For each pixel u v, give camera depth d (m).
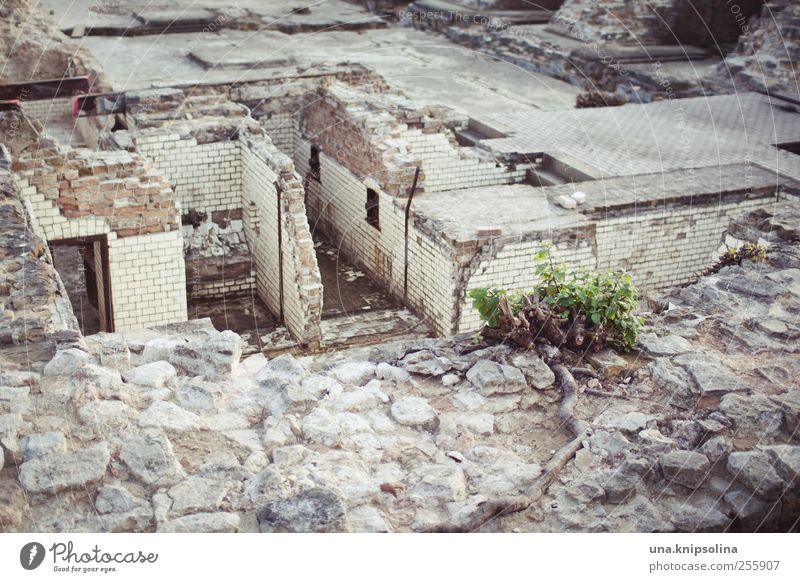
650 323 7.67
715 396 6.60
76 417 5.94
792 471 5.67
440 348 7.16
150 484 5.45
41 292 7.49
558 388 6.69
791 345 7.29
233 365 6.68
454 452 5.97
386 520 5.36
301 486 5.53
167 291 11.34
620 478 5.73
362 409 6.42
